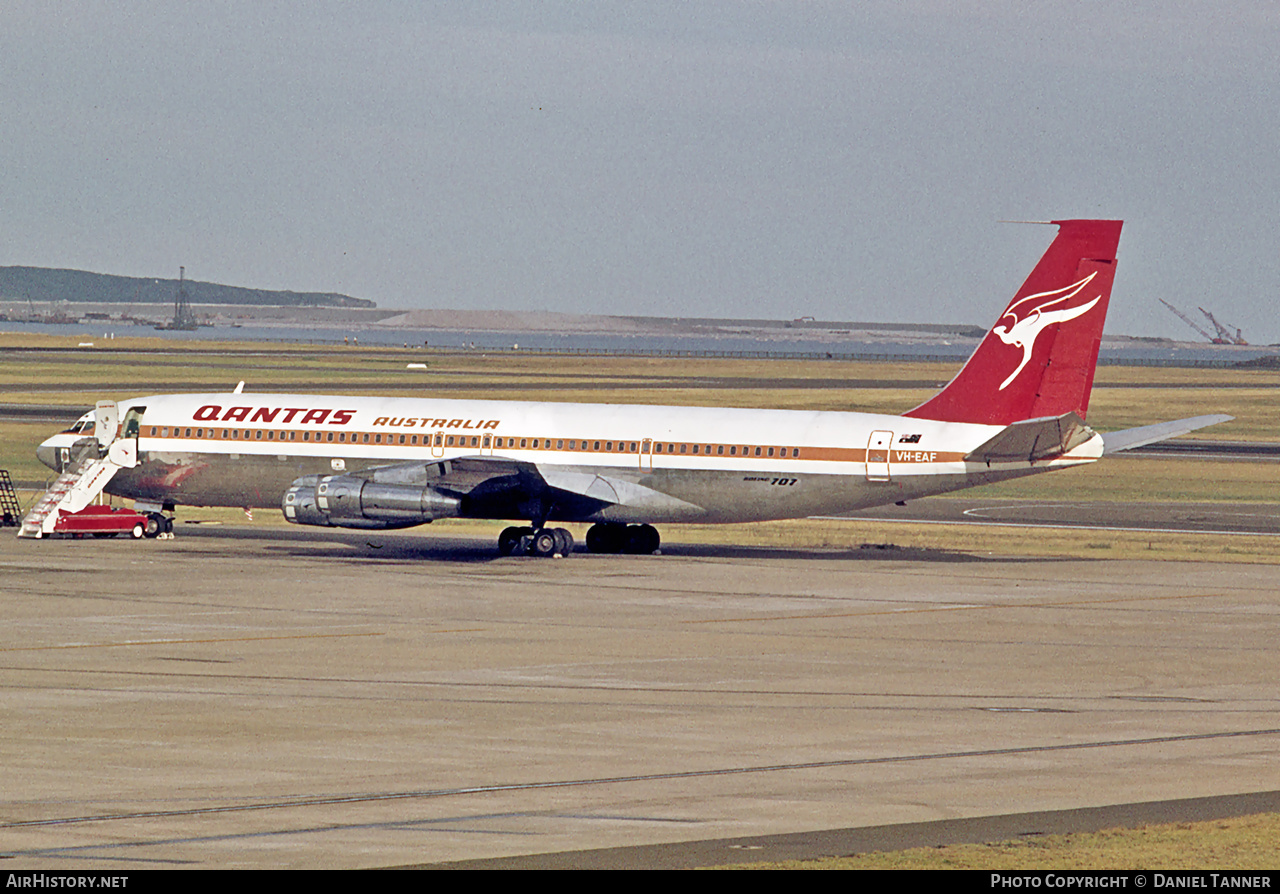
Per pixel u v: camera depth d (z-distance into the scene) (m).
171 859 72.12
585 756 96.44
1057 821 80.94
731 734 103.69
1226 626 158.75
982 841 76.56
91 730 102.38
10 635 143.38
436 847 74.69
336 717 107.75
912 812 82.81
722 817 81.44
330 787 87.56
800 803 84.75
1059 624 159.25
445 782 89.06
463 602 170.62
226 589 178.62
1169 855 73.69
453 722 106.56
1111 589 188.75
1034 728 106.81
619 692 118.81
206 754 95.62
